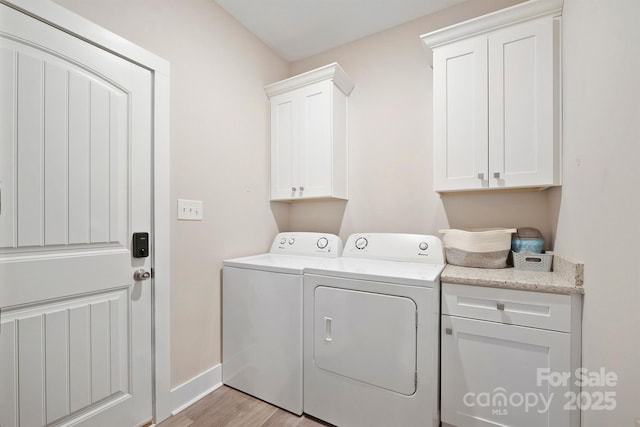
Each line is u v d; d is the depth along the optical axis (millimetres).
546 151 1390
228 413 1560
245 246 2074
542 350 1170
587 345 1055
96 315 1271
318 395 1499
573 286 1110
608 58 908
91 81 1251
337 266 1613
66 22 1155
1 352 1022
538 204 1665
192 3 1702
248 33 2129
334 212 2324
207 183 1787
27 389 1076
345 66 2307
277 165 2285
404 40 2066
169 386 1533
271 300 1646
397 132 2082
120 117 1353
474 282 1281
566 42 1308
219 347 1851
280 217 2449
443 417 1344
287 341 1586
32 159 1090
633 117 767
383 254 1840
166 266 1526
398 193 2072
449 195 1901
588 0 1057
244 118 2080
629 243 788
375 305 1363
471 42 1570
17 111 1054
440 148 1646
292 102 2213
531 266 1473
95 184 1266
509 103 1474
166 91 1536
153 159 1472
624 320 813
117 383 1332
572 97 1229
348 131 2270
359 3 1866
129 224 1380
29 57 1077
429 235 1799
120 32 1343
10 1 1021
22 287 1063
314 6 1889
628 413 793
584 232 1094
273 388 1625
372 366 1362
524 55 1442
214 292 1823
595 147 1001
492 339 1258
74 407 1191
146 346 1445
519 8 1426
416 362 1273
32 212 1091
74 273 1197
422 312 1267
